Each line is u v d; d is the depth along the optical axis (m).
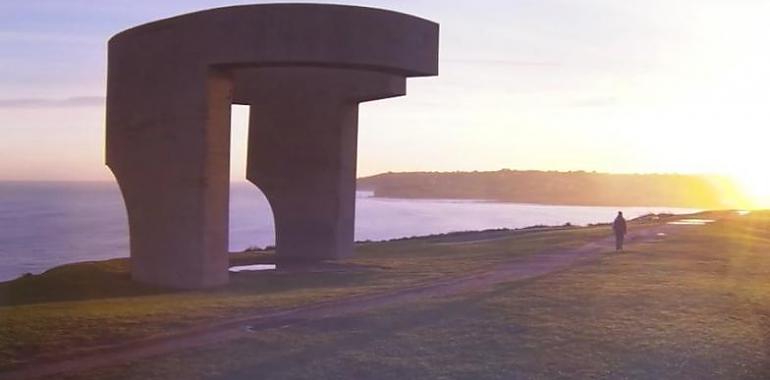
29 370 12.10
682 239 42.91
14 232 100.88
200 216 24.16
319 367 12.45
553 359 13.13
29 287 25.02
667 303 18.64
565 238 44.12
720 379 12.41
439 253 36.25
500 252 35.50
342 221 34.03
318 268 29.78
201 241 24.17
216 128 24.36
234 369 12.27
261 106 34.41
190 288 24.23
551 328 15.42
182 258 24.53
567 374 12.31
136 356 13.00
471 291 20.64
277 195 34.28
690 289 21.11
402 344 13.96
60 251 74.75
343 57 23.97
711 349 14.09
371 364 12.62
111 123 27.41
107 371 12.04
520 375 12.19
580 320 16.27
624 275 24.73
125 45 26.44
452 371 12.31
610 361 13.11
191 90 24.22
